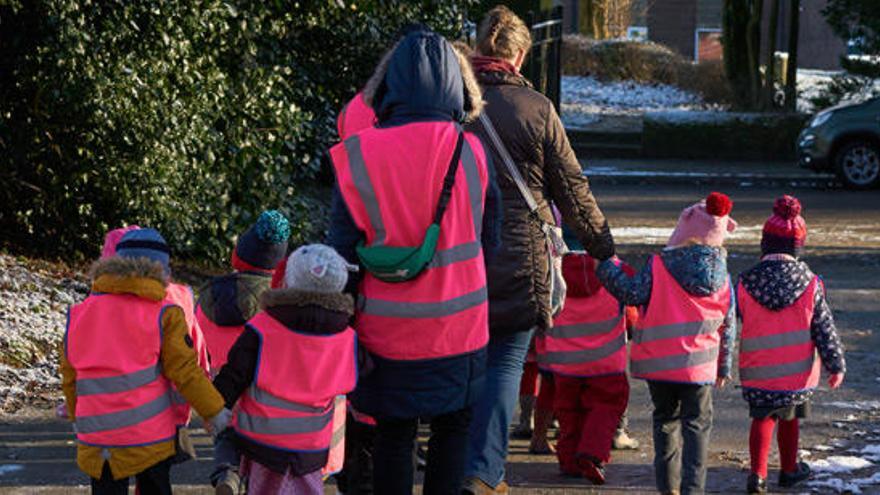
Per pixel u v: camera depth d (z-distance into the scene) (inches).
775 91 1681.8
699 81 1919.3
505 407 317.4
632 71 1975.9
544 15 794.8
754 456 379.6
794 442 386.0
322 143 799.7
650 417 474.9
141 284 281.7
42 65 587.8
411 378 261.7
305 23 740.0
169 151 631.8
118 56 602.2
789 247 377.1
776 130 1562.5
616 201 1226.6
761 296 374.9
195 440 433.4
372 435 322.7
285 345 271.7
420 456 396.8
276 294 272.1
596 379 385.1
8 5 569.6
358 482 325.1
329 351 271.7
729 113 1582.2
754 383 377.7
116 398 280.8
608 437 378.6
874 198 1244.5
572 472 394.3
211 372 326.3
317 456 278.5
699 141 1576.0
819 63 2901.1
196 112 643.5
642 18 2748.5
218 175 682.2
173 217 650.2
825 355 374.0
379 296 262.2
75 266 659.4
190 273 700.7
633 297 348.8
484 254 275.3
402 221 258.4
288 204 735.1
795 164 1526.8
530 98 327.0
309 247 270.7
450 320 261.1
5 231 667.4
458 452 273.7
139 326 280.7
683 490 349.1
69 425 443.2
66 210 646.5
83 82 585.0
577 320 385.1
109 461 282.0
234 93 679.1
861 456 421.4
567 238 393.1
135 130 616.7
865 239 978.7
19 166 639.8
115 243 308.3
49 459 403.9
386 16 789.9
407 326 260.2
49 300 582.2
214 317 323.9
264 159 693.9
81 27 585.0
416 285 259.4
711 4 2610.7
